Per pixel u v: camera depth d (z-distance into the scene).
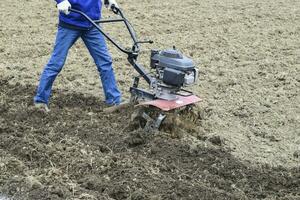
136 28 11.61
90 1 8.12
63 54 8.18
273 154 7.59
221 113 8.41
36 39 10.78
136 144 7.56
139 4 13.34
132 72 9.57
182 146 7.54
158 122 7.64
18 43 10.56
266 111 8.52
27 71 9.45
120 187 6.82
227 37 11.33
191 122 7.94
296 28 12.02
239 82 9.35
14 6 12.75
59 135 7.70
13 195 6.70
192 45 10.80
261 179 7.15
